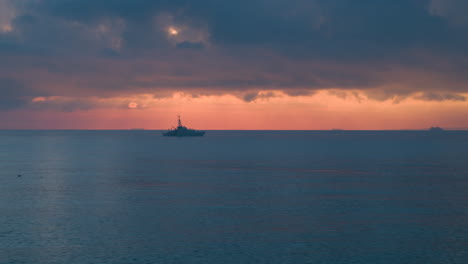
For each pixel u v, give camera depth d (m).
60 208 59.97
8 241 44.31
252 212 57.56
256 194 72.19
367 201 65.62
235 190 76.62
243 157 163.25
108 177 96.75
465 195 70.75
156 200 66.31
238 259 39.28
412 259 39.22
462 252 40.97
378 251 41.34
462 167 119.19
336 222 52.03
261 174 103.06
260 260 39.09
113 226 50.19
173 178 94.88
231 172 108.00
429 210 58.69
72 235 46.53
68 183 86.19
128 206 61.47
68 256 40.03
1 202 64.75
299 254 40.56
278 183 86.31
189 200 66.50
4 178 94.81
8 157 164.00
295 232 47.78
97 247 42.56
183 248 42.31
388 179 92.25
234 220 53.03
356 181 89.06
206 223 51.66
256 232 47.78
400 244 43.41
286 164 131.38
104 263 38.31
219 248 42.25
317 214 56.44
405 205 62.28
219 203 63.88
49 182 87.62
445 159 149.38
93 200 66.44
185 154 182.25
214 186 81.94
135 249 41.94
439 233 47.12
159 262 38.56
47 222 51.84
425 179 91.94
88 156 170.12
